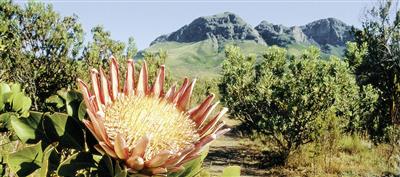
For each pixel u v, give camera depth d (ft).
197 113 4.33
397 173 38.96
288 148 47.39
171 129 4.01
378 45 73.10
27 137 3.97
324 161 43.47
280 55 57.88
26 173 3.79
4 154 5.17
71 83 43.32
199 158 4.10
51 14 44.83
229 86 56.13
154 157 3.51
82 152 3.84
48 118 3.98
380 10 73.77
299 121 46.85
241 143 65.87
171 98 4.38
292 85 48.44
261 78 54.13
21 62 39.50
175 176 4.02
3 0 42.24
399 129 45.27
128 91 4.26
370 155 46.50
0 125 5.46
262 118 52.19
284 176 41.70
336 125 46.37
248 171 44.32
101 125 3.53
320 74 48.70
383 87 65.36
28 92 34.91
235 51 58.59
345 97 52.80
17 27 42.47
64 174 3.72
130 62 4.36
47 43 43.52
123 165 3.63
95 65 47.67
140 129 3.86
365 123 58.85
